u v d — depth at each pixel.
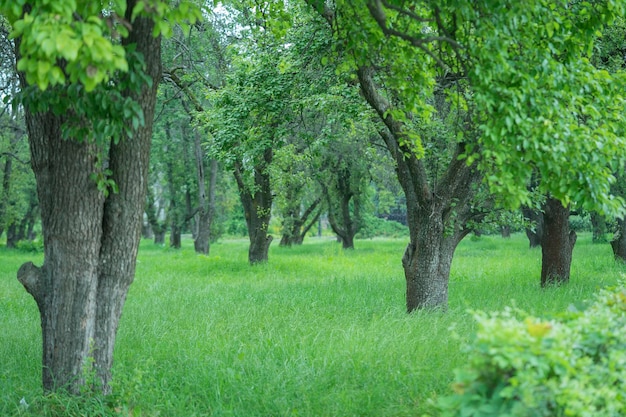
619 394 3.76
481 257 26.23
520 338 3.64
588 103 6.40
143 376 7.11
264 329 10.07
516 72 5.69
